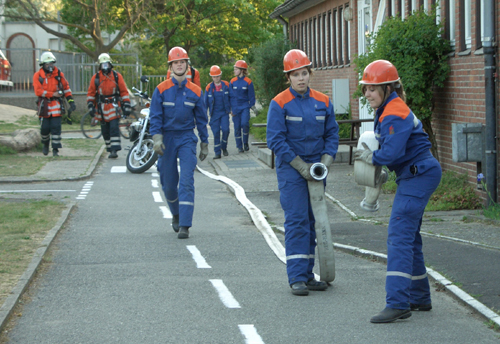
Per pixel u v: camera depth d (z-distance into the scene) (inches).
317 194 230.2
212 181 538.0
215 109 693.9
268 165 622.2
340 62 860.0
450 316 199.9
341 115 789.2
